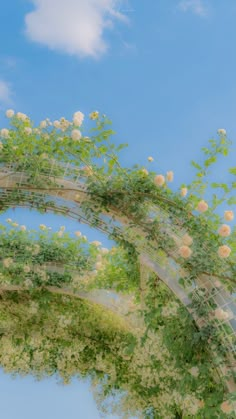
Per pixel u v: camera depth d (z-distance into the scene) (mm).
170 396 3709
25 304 4523
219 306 2656
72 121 2729
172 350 2922
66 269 4250
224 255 2549
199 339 2715
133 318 3957
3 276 4152
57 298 4551
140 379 4195
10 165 2789
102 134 2719
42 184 2799
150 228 2793
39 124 2768
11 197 2820
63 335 4602
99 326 4543
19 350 4766
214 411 2592
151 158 2844
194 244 2711
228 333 2611
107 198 2803
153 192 2812
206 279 2707
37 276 4211
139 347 3789
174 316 3076
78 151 2752
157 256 2875
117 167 2805
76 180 2840
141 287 3467
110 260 3977
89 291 4242
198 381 2744
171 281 2818
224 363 2584
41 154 2771
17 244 4133
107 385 4426
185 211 2760
